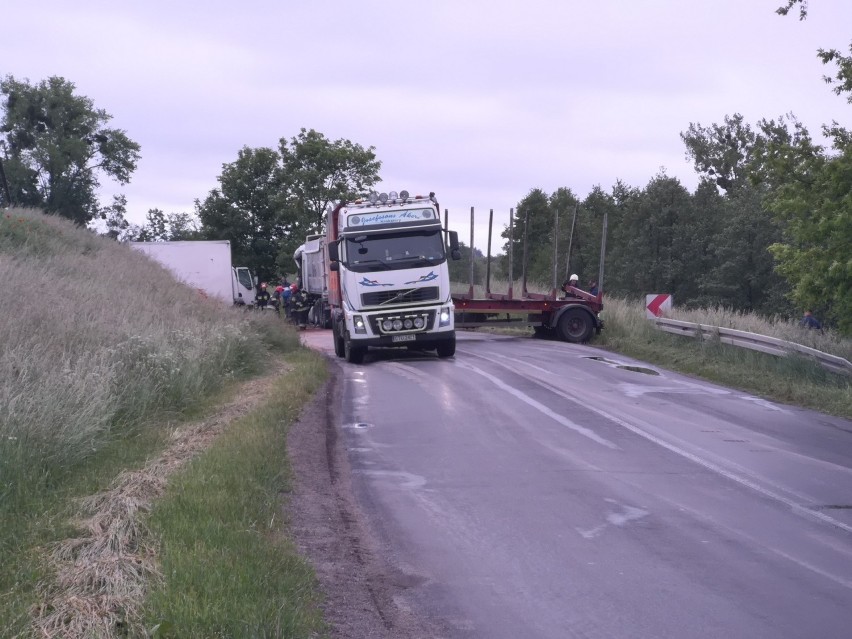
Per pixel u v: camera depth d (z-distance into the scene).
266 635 4.88
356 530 7.77
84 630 4.82
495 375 18.23
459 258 21.89
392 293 21.41
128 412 10.95
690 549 7.28
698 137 66.75
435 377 18.16
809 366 17.00
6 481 7.40
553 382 17.23
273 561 6.19
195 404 12.77
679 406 14.65
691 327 22.84
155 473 8.33
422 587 6.43
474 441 11.70
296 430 11.85
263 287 33.34
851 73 16.28
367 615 5.84
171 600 5.11
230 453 8.98
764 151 17.16
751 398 15.77
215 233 53.41
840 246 16.08
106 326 14.43
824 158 16.67
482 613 5.93
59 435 8.61
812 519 8.16
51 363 11.02
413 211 21.73
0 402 8.72
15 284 15.82
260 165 53.91
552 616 5.88
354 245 21.50
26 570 5.65
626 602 6.12
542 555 7.14
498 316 28.42
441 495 8.98
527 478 9.67
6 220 26.83
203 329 17.36
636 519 8.13
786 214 17.16
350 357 21.72
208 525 6.52
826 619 5.82
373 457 10.77
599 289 27.41
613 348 24.86
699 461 10.52
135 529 6.45
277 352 21.97
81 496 7.52
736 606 6.05
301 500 8.48
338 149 52.81
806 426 13.06
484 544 7.42
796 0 15.67
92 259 26.86
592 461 10.49
